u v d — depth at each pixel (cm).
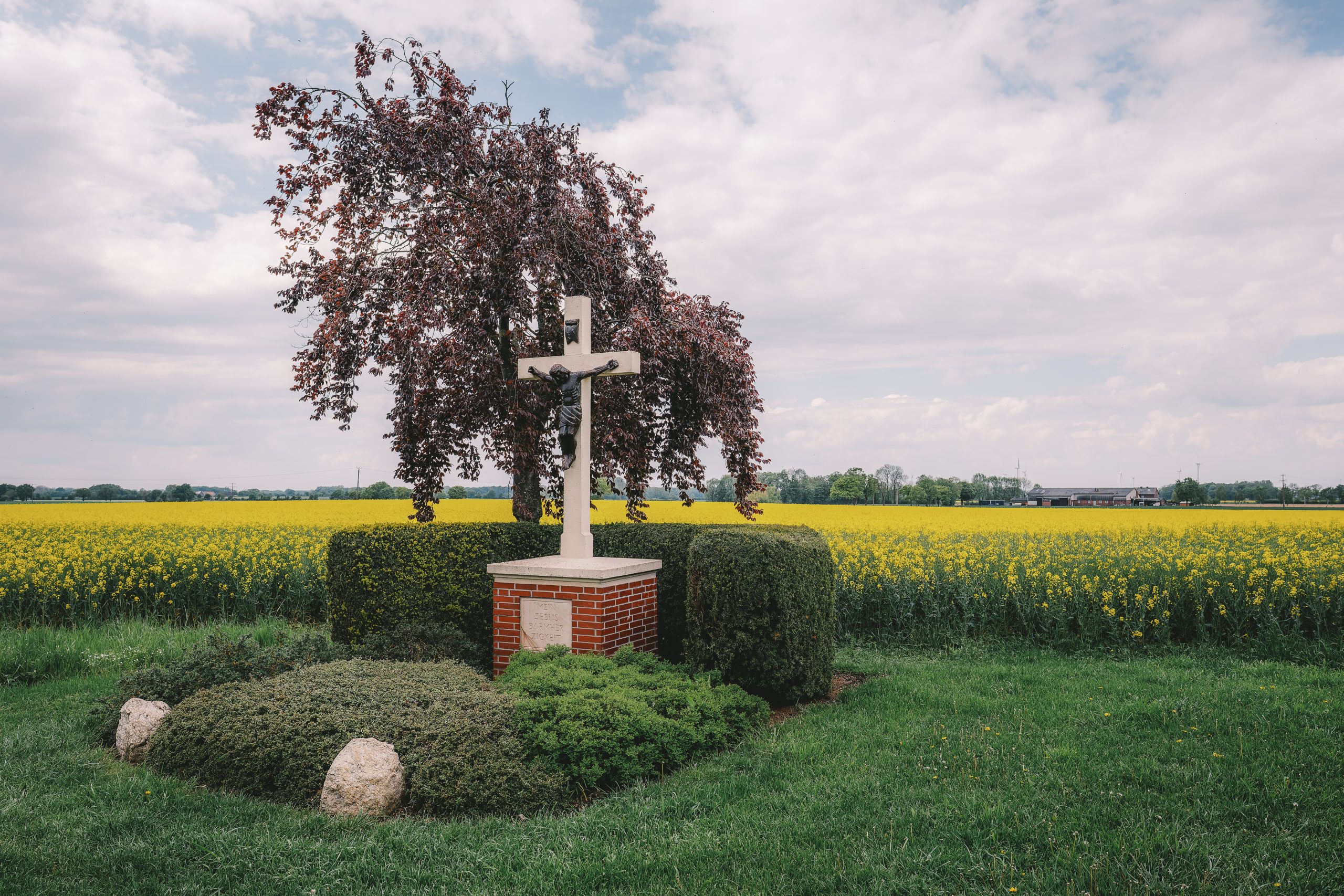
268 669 668
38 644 890
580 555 819
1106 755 538
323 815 448
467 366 996
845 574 1068
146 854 398
